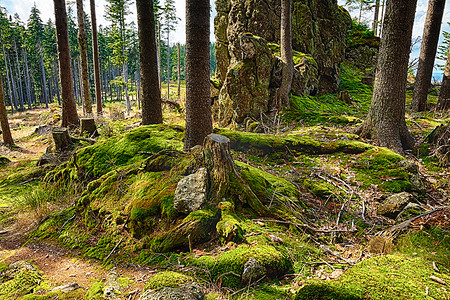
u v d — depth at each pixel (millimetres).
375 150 6832
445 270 3086
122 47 31125
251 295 2857
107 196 5039
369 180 5945
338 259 3660
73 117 13000
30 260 4047
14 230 5172
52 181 6891
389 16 7148
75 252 4246
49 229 4934
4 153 12805
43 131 17953
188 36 5598
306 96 13234
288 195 5059
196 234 3760
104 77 58812
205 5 5445
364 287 2691
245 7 14375
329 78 16250
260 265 3088
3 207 6070
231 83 11172
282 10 11422
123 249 4031
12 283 3352
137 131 6801
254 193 4656
